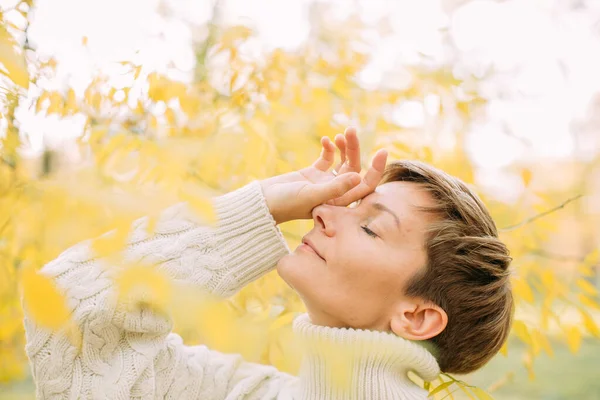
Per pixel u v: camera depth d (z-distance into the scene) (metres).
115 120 1.35
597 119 4.01
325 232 1.25
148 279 0.57
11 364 1.75
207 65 1.73
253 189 1.30
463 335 1.33
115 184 0.82
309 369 1.24
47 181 0.73
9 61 0.75
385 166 1.39
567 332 1.81
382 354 1.21
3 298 1.31
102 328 1.17
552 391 4.12
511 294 1.43
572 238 2.77
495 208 1.90
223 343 0.52
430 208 1.29
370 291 1.23
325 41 2.09
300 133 1.69
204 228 1.24
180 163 0.91
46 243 1.07
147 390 1.21
